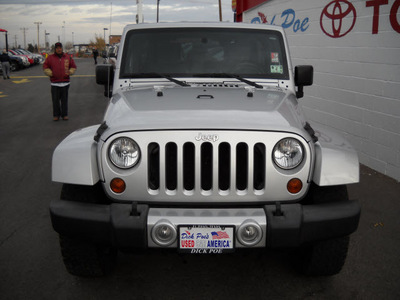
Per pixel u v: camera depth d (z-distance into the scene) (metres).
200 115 2.72
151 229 2.52
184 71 3.76
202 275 3.27
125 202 2.64
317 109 7.38
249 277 3.24
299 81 3.83
